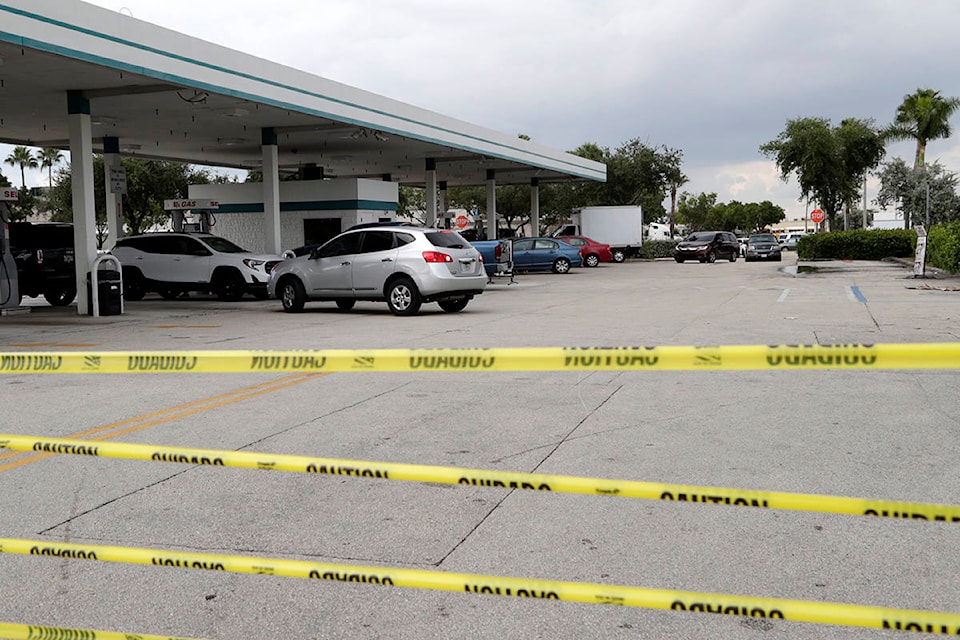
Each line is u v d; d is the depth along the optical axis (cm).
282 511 488
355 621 349
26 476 565
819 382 874
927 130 5300
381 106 2467
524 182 4659
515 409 765
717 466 561
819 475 535
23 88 1795
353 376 975
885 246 3866
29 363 255
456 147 2967
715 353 203
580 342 1177
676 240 6291
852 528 445
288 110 2066
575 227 4872
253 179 5241
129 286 2300
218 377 982
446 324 1490
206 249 2241
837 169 4916
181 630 343
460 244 1719
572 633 334
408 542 436
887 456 579
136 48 1555
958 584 373
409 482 542
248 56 1883
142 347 1223
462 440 648
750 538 434
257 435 675
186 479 554
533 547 426
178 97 1988
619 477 537
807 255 4178
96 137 2680
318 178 3581
